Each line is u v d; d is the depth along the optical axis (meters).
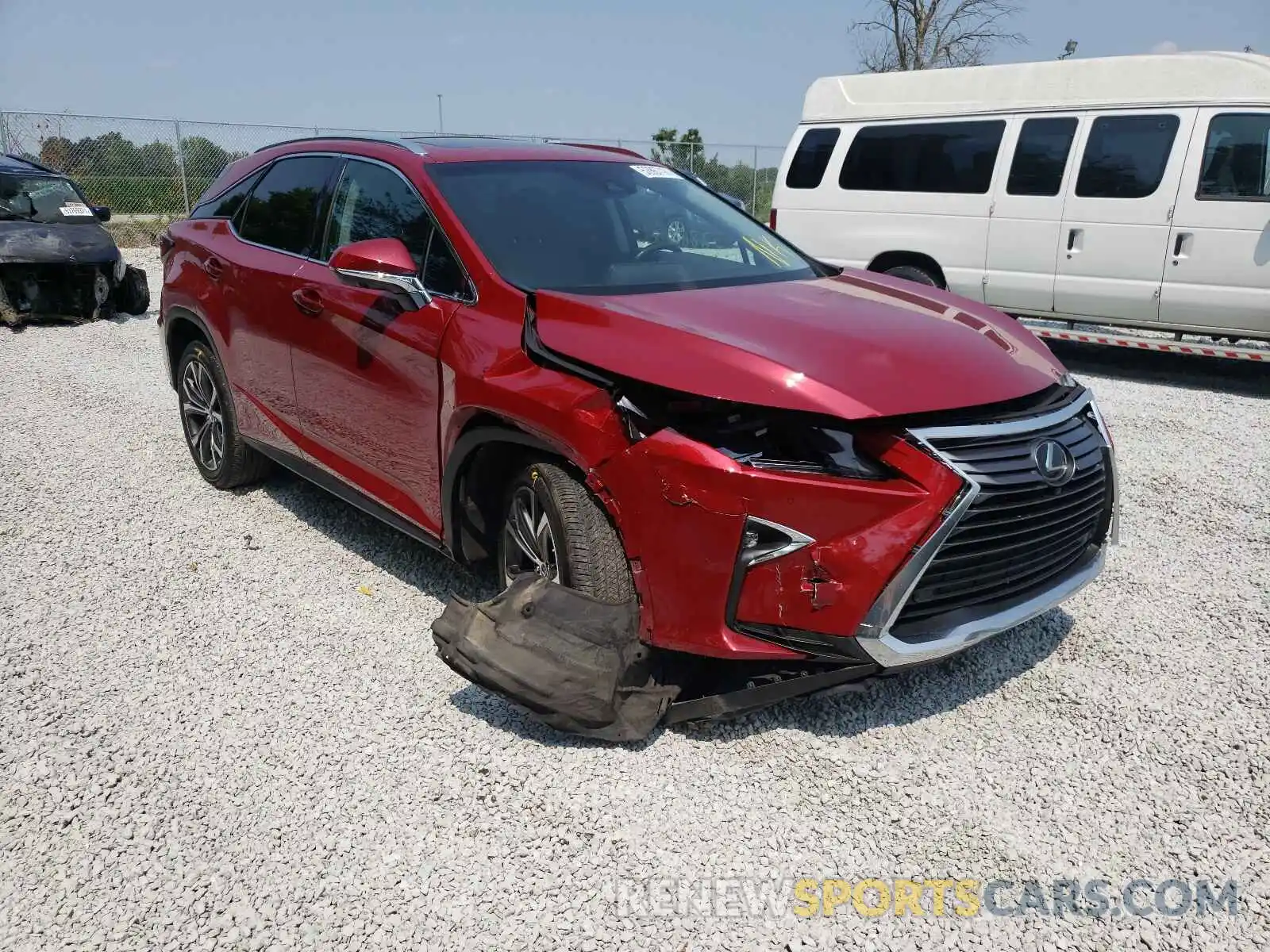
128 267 11.06
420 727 3.13
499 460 3.47
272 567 4.30
